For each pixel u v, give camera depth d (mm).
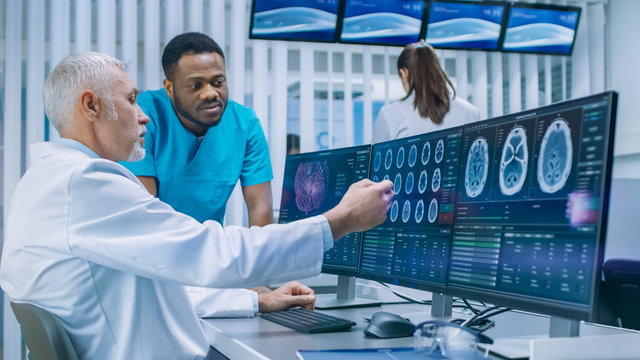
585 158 949
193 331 1288
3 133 3150
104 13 3268
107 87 1283
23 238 1168
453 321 1293
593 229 915
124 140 1316
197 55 2096
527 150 1077
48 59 3287
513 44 3832
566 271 955
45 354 1029
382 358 966
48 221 1132
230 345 1188
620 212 3574
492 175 1162
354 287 1753
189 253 1104
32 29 3178
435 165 1351
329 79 3652
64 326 1137
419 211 1384
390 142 1553
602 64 4094
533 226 1039
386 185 1219
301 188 1873
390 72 3871
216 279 1096
